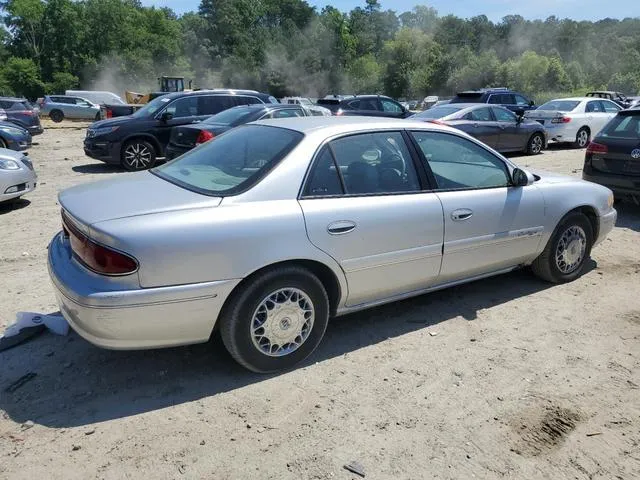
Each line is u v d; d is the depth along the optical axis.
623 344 4.03
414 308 4.61
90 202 3.38
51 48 86.94
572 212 5.05
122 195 3.47
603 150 7.72
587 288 5.09
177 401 3.28
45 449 2.85
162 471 2.71
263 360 3.48
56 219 7.75
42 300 4.72
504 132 14.45
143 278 3.00
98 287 2.99
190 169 3.90
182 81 45.38
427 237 4.00
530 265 5.17
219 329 3.41
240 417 3.14
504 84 85.69
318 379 3.53
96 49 88.81
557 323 4.35
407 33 94.50
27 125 21.14
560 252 5.05
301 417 3.14
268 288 3.37
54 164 13.72
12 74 80.56
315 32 107.75
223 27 107.25
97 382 3.47
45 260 5.86
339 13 110.00
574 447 2.93
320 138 3.70
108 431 3.00
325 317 3.67
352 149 3.82
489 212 4.35
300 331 3.59
